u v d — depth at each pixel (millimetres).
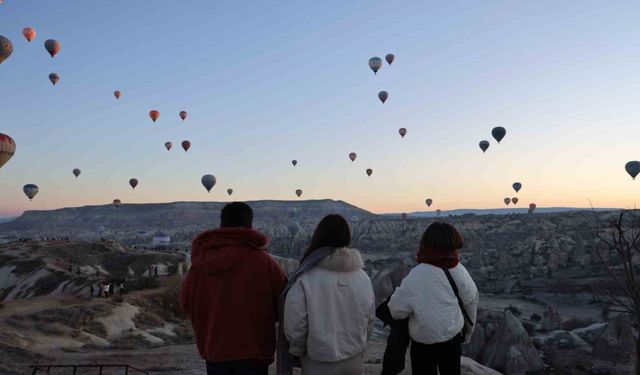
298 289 3732
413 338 4309
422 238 4430
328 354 3746
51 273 80812
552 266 166875
